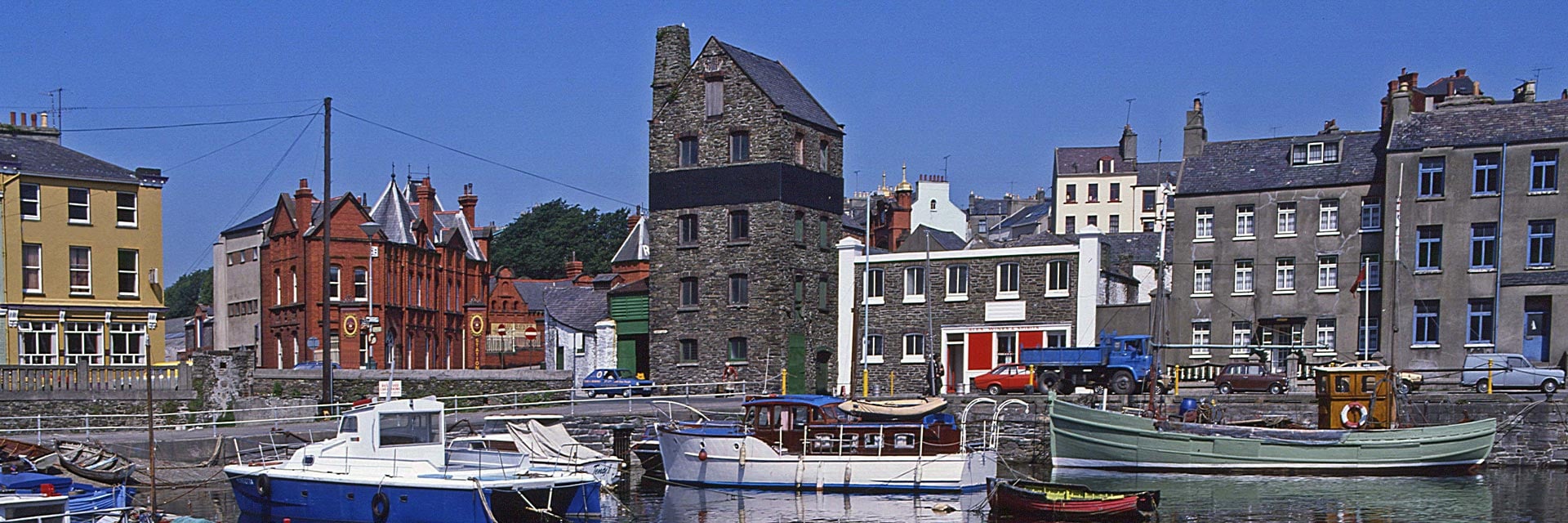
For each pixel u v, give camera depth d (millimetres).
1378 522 33750
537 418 45562
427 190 83062
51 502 27328
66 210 56688
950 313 61594
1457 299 55219
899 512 35500
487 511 30812
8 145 56969
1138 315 59188
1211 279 60344
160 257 59344
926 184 118250
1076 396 49969
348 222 75250
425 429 34156
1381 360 53812
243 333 84000
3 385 47469
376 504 31875
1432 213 55812
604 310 71750
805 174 64188
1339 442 43031
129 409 49562
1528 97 61594
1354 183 58281
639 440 48125
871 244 86125
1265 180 59938
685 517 34875
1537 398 46062
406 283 78625
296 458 33938
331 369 51094
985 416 49938
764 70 65188
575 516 32938
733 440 40562
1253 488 40125
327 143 52281
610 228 138750
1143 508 31969
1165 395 49969
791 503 37188
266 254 79250
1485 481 41875
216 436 41531
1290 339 58812
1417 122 57094
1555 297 53250
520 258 133875
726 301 63000
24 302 55094
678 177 64625
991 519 33969
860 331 63375
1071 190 125125
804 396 41812
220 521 33469
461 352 86188
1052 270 59906
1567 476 43031
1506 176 54688
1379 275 57656
